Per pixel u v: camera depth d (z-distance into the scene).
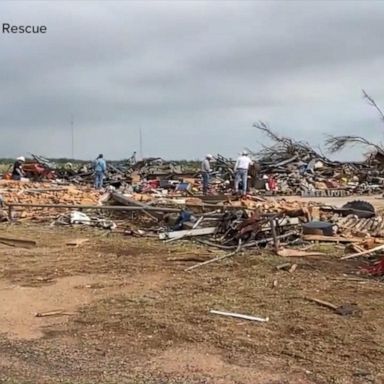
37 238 13.66
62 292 8.52
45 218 16.84
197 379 5.34
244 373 5.46
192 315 7.23
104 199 18.11
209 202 19.77
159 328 6.75
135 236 13.91
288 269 9.91
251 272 9.70
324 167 41.38
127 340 6.40
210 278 9.30
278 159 43.31
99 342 6.35
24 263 10.66
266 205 17.61
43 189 23.28
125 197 17.53
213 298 8.02
